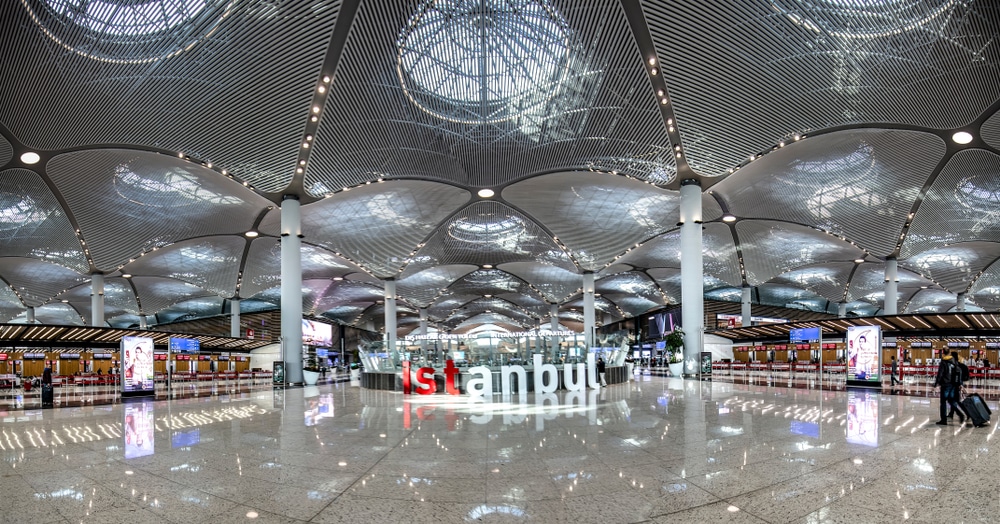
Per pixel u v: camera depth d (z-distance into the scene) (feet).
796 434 23.95
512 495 15.21
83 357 105.70
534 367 50.80
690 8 45.03
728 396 43.39
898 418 28.68
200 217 87.76
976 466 17.48
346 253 108.88
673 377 82.23
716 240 112.37
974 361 82.28
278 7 43.62
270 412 36.81
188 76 49.01
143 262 111.45
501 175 76.79
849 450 20.22
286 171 68.54
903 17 44.11
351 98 55.01
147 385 50.96
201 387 72.23
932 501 13.97
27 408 42.29
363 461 19.88
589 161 70.38
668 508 13.83
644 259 128.57
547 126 61.67
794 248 111.34
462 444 23.09
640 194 84.99
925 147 66.13
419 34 49.08
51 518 13.92
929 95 53.06
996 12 43.27
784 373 84.69
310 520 13.35
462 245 118.52
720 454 19.98
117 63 46.83
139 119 54.49
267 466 19.21
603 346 62.95
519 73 55.11
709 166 68.74
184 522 13.38
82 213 82.79
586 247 110.73
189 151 61.57
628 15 46.21
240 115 55.42
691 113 56.95
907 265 122.72
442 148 66.59
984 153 66.13
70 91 49.75
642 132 61.72
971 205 81.71
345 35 47.39
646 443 22.52
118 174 71.26
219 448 22.82
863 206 84.74
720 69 50.70
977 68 49.06
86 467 19.45
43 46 44.65
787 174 75.10
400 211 92.58
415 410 36.86
